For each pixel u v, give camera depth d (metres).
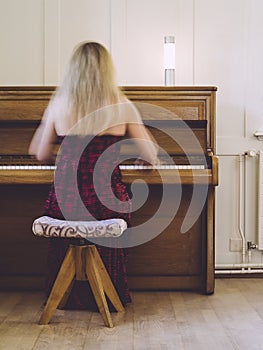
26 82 4.18
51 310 3.11
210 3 4.20
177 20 4.20
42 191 3.76
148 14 4.19
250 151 4.19
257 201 4.25
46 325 3.09
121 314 3.28
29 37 4.17
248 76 4.23
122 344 2.79
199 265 3.79
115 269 3.39
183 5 4.20
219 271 4.24
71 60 3.23
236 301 3.55
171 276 3.80
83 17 4.17
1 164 3.47
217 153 4.23
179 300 3.57
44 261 3.81
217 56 4.22
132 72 4.20
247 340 2.84
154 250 3.78
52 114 3.27
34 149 3.59
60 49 4.18
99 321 3.16
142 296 3.68
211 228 3.67
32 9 4.16
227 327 3.04
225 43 4.21
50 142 3.31
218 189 4.25
